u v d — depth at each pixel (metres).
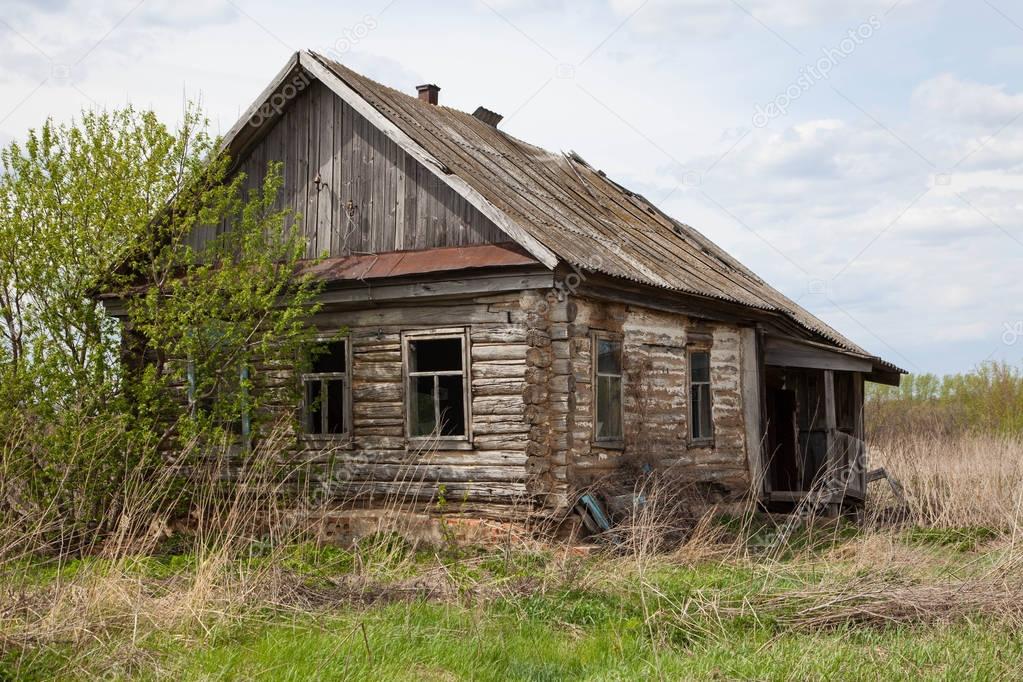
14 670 6.88
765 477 18.80
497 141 19.44
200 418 13.77
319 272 15.29
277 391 15.16
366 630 7.96
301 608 8.55
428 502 14.38
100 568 9.13
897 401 40.22
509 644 8.02
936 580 9.62
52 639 7.33
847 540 13.51
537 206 16.16
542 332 13.95
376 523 14.09
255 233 14.39
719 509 16.83
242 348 14.14
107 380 13.84
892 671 7.05
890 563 9.95
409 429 14.73
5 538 8.98
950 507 15.29
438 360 15.55
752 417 18.88
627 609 9.09
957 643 7.65
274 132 16.66
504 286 13.95
